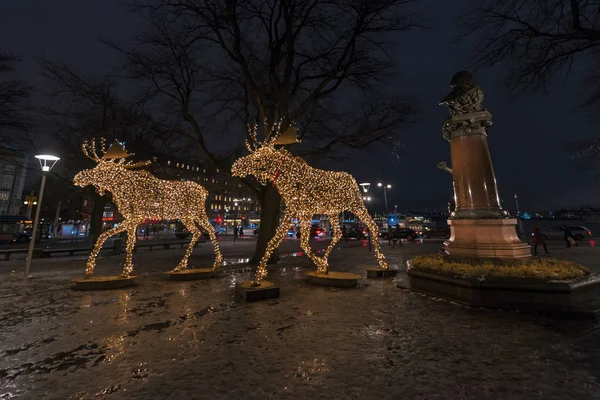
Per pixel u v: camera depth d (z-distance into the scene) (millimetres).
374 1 10242
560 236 31141
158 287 7004
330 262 11984
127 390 2555
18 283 7762
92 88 13398
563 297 4438
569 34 8172
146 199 7777
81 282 6750
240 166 6906
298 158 7281
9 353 3344
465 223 6430
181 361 3100
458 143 6875
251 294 5617
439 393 2447
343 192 7707
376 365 2957
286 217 6824
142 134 16641
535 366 2881
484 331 3820
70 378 2773
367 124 12680
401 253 15977
